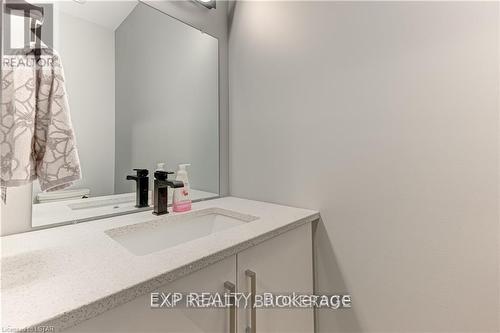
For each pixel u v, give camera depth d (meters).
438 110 0.83
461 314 0.80
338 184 1.06
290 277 0.96
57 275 0.54
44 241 0.75
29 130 0.59
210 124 1.42
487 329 0.76
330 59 1.08
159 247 0.97
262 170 1.33
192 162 1.34
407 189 0.90
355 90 1.01
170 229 1.02
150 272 0.55
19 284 0.50
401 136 0.90
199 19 1.36
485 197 0.76
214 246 0.70
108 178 1.04
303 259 1.03
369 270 0.99
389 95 0.93
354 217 1.02
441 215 0.83
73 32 0.95
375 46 0.96
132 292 0.50
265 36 1.31
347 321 1.04
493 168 0.74
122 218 1.00
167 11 1.23
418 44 0.86
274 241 0.88
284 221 0.95
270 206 1.23
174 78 1.26
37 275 0.54
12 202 0.81
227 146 1.49
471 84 0.77
